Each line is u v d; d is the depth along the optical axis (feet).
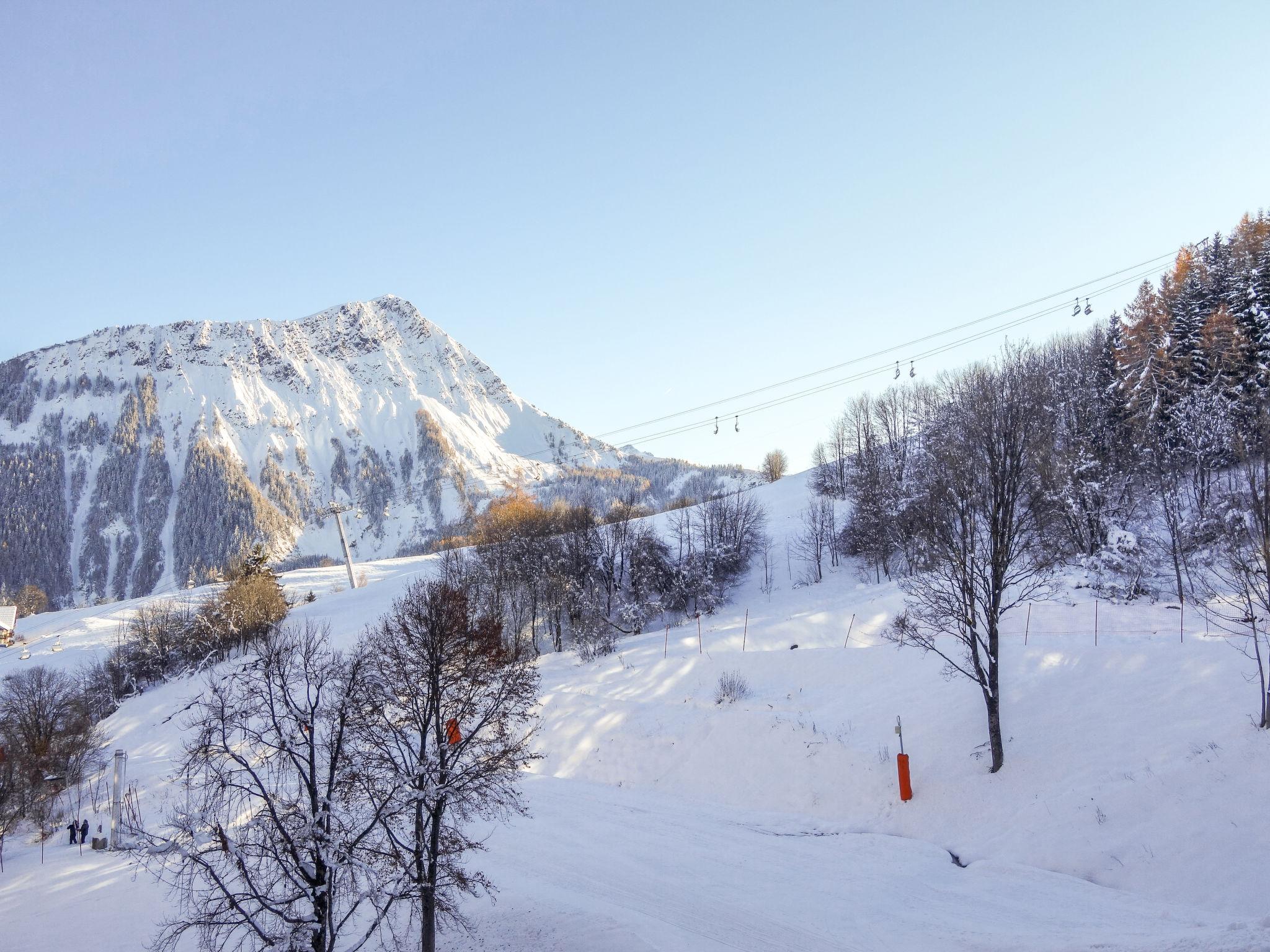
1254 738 72.08
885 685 110.32
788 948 59.26
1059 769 80.48
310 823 50.96
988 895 65.67
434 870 56.49
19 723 160.86
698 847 82.94
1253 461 97.60
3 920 79.20
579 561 201.98
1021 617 122.31
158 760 155.53
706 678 131.03
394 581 286.46
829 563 220.43
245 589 232.73
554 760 117.08
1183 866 63.82
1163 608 118.32
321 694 60.23
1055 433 175.01
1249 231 227.61
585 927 64.08
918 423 251.60
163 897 83.10
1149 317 210.79
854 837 82.23
